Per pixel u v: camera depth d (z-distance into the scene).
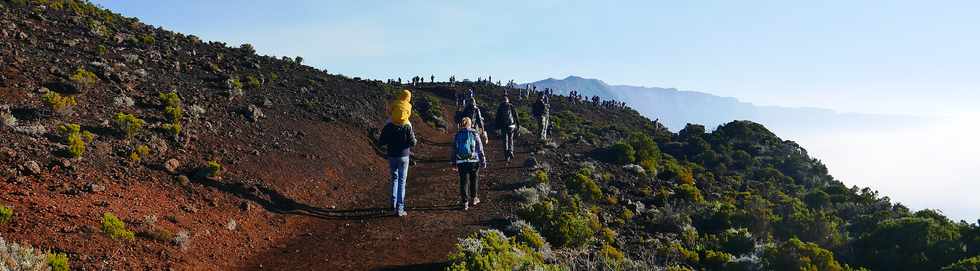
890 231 11.53
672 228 11.54
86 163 7.56
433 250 7.02
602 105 73.50
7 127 7.96
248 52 29.12
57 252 4.91
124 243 5.55
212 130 11.45
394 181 8.91
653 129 57.47
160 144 9.41
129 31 22.64
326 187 10.44
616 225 10.89
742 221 12.37
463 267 5.55
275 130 13.30
